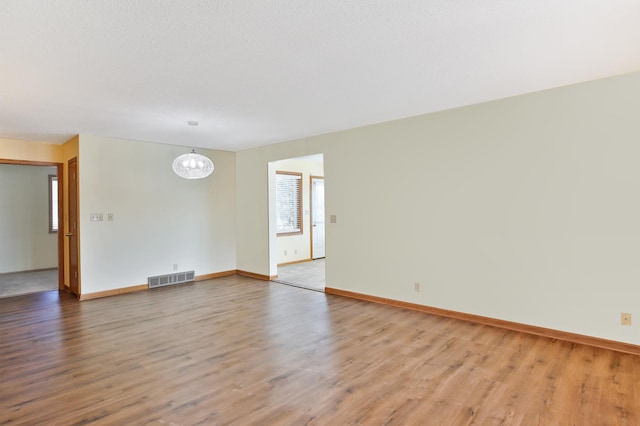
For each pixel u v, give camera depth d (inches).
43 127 180.4
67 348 129.1
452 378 105.0
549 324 136.5
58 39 88.4
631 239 120.1
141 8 75.0
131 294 209.8
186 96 134.6
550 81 125.5
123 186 214.4
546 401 92.5
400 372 108.9
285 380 104.7
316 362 116.3
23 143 213.0
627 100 119.9
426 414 87.3
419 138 169.6
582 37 92.0
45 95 130.3
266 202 247.9
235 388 100.3
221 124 179.2
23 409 90.4
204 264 253.0
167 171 234.4
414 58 104.1
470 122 153.6
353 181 196.2
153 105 145.1
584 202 128.3
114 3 72.8
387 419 85.4
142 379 105.7
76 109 148.8
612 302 123.7
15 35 85.8
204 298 199.6
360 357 119.9
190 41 90.9
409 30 87.4
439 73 116.1
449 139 159.9
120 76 113.5
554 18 82.4
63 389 100.2
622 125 120.9
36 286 234.2
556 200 134.0
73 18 78.5
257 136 211.8
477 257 153.5
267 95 135.0
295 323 155.3
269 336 139.9
